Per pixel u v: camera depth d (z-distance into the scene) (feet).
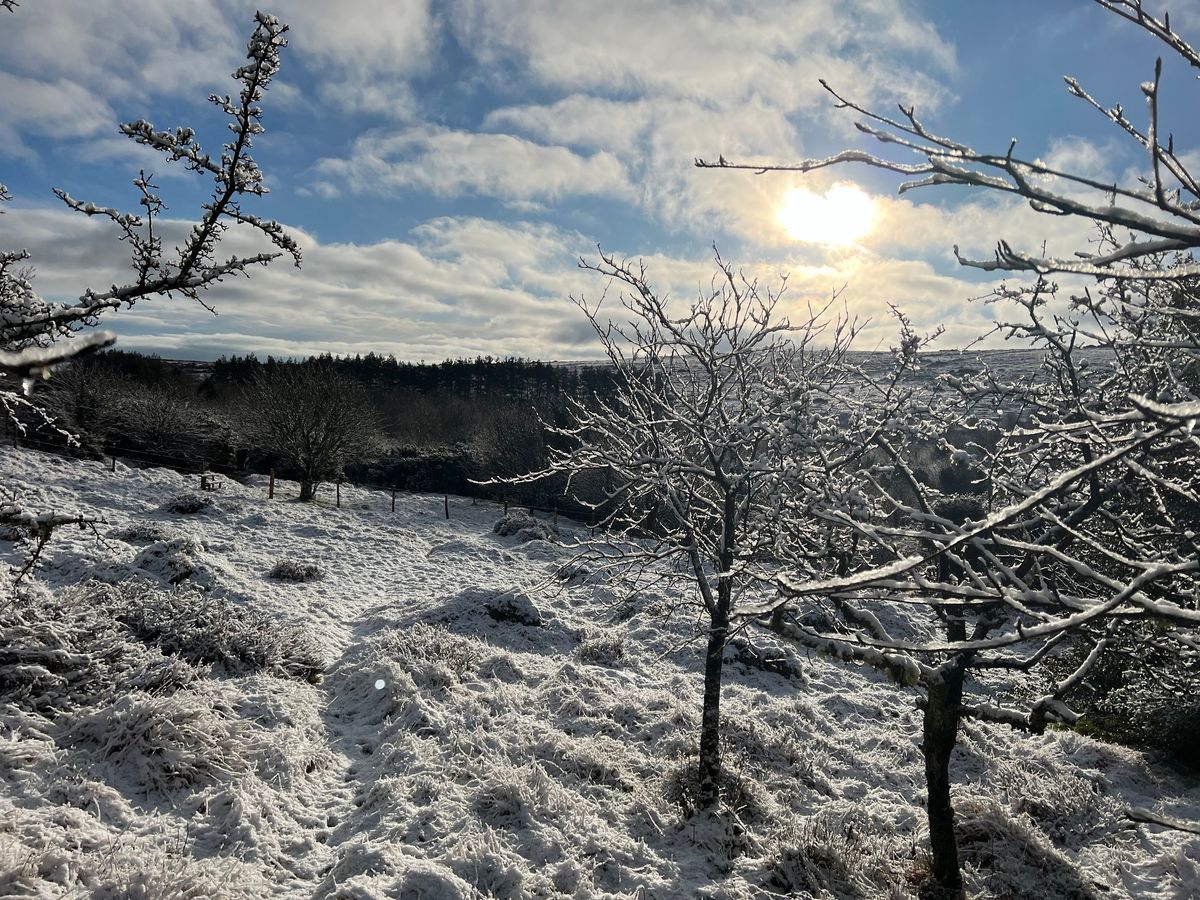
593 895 18.52
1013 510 6.97
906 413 22.07
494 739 26.55
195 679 26.71
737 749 28.81
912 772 30.19
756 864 21.45
